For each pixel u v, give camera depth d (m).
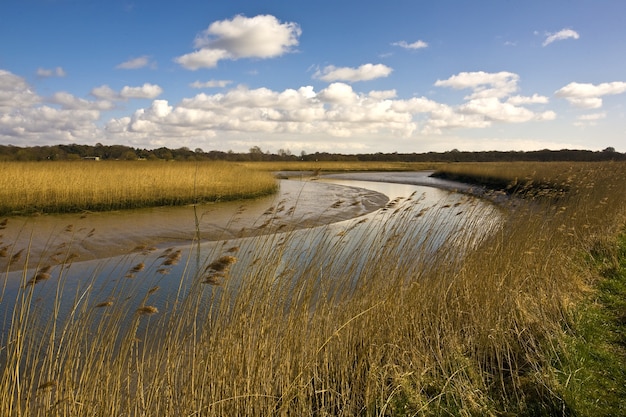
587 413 4.38
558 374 5.04
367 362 5.40
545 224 9.67
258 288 5.23
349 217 19.70
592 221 11.62
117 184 21.95
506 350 5.72
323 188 38.41
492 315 6.30
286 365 4.88
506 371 5.41
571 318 6.53
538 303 6.87
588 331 6.23
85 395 3.96
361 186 42.91
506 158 117.38
